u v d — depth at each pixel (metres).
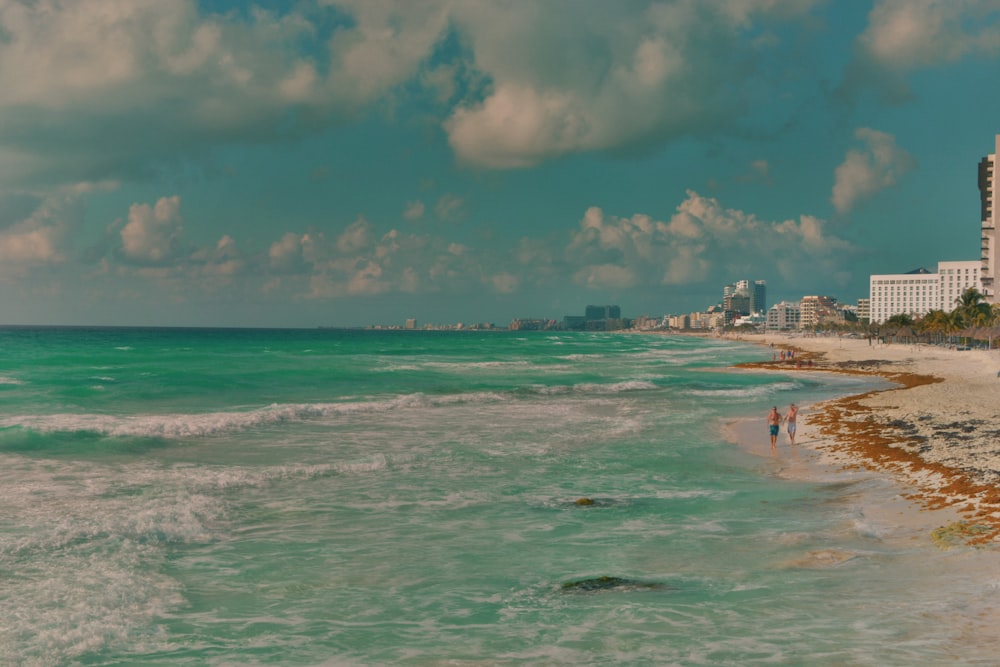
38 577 12.43
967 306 174.12
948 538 14.07
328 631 10.35
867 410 36.41
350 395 47.03
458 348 151.62
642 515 17.17
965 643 9.33
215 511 17.25
